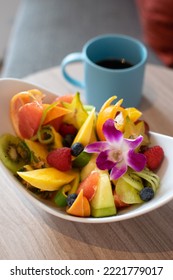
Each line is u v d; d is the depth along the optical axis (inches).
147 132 19.5
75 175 18.2
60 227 18.3
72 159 18.3
